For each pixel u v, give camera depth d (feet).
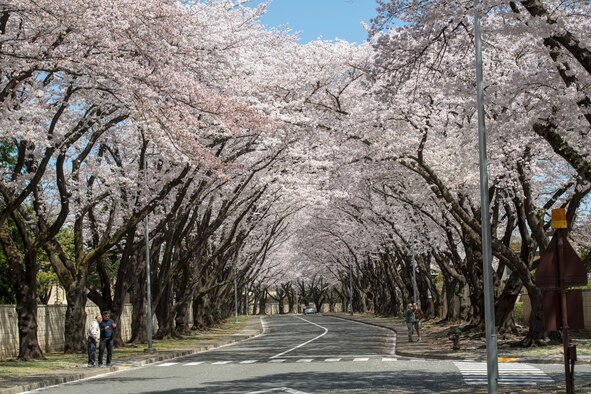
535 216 90.43
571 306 34.50
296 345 118.73
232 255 198.80
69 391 58.54
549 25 45.27
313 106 102.37
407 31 56.03
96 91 84.28
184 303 156.46
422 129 85.40
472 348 94.53
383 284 262.26
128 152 122.93
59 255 103.71
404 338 124.16
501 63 79.71
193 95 66.49
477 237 95.55
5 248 88.94
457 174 95.45
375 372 66.64
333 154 109.40
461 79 74.49
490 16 62.90
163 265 128.98
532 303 91.50
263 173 134.72
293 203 185.57
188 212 125.39
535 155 90.12
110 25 60.13
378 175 114.42
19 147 80.64
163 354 100.17
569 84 54.13
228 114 69.21
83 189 103.81
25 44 60.64
